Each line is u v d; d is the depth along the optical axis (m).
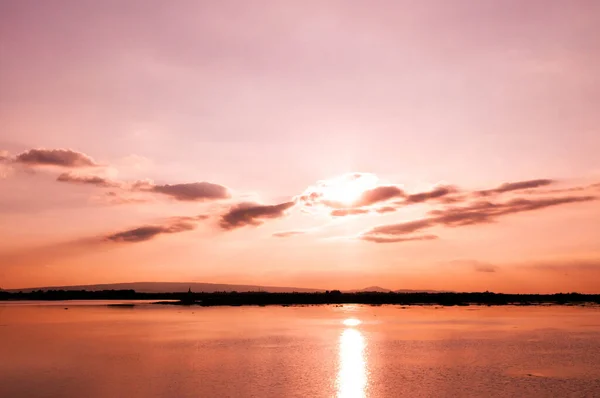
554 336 99.31
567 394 50.44
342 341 90.81
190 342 89.69
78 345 85.69
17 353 76.31
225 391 51.41
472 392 51.28
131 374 59.56
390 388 53.00
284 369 62.97
